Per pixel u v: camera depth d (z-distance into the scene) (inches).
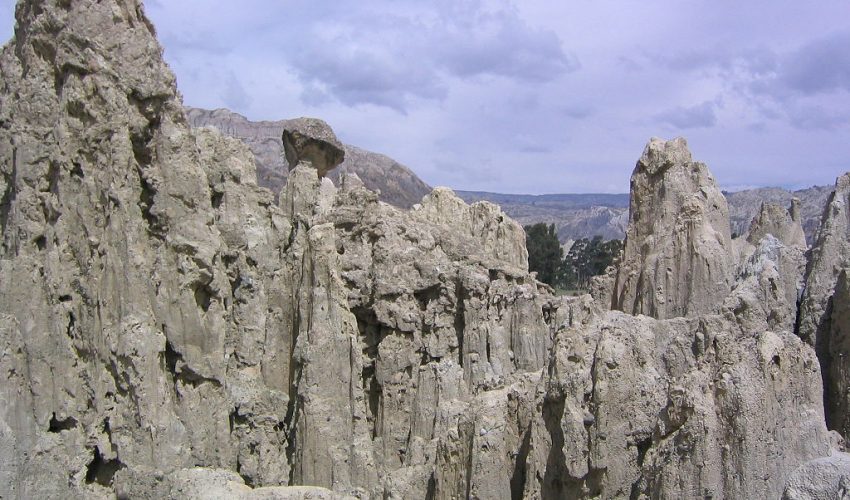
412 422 1459.2
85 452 1164.5
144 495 1126.4
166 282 1226.6
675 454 855.7
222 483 1122.7
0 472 1072.2
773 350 883.4
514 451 1092.5
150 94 1235.9
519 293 1523.1
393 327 1480.1
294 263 1432.1
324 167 1659.7
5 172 1243.8
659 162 1451.8
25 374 1147.3
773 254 1298.0
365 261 1501.0
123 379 1171.3
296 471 1322.6
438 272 1501.0
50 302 1176.8
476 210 1760.6
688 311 1333.7
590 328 1069.1
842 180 1327.5
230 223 1389.0
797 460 889.5
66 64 1210.6
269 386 1402.6
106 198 1197.1
